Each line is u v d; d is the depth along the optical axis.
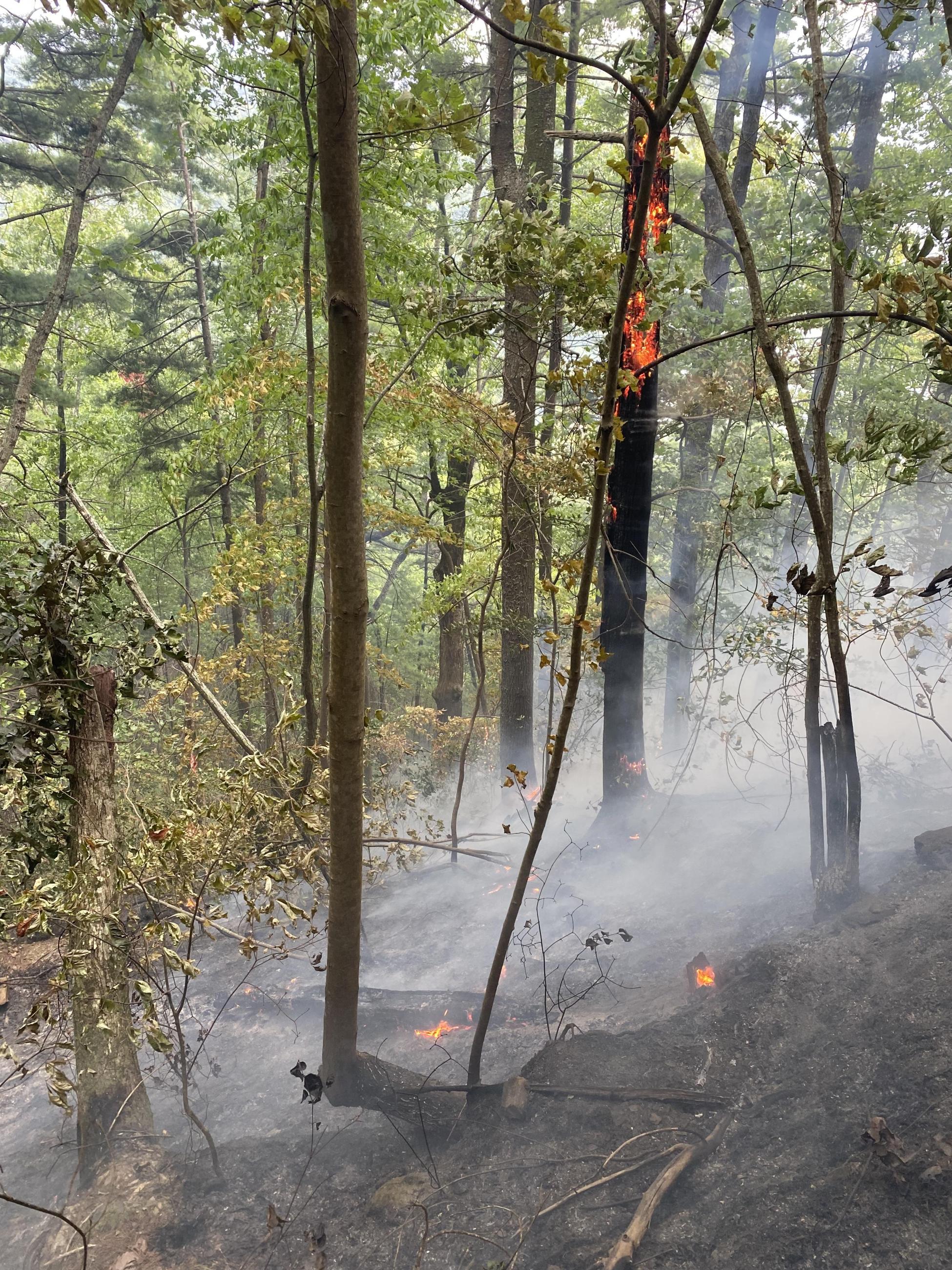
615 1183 3.05
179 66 8.26
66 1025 4.38
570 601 9.84
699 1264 2.62
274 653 9.73
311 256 7.44
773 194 10.41
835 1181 2.76
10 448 9.27
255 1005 5.54
